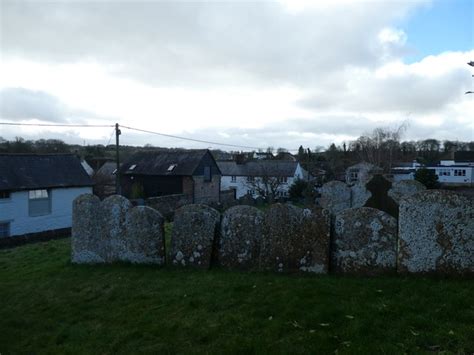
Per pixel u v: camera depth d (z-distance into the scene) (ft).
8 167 86.94
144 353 16.89
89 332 19.71
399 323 16.70
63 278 28.48
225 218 27.55
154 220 29.14
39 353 18.21
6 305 24.77
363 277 23.58
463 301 18.22
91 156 195.62
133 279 26.50
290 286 22.09
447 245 22.30
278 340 16.48
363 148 208.13
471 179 195.72
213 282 24.21
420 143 312.29
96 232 31.09
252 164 195.83
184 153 140.36
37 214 89.56
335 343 15.75
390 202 38.96
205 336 17.61
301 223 25.23
